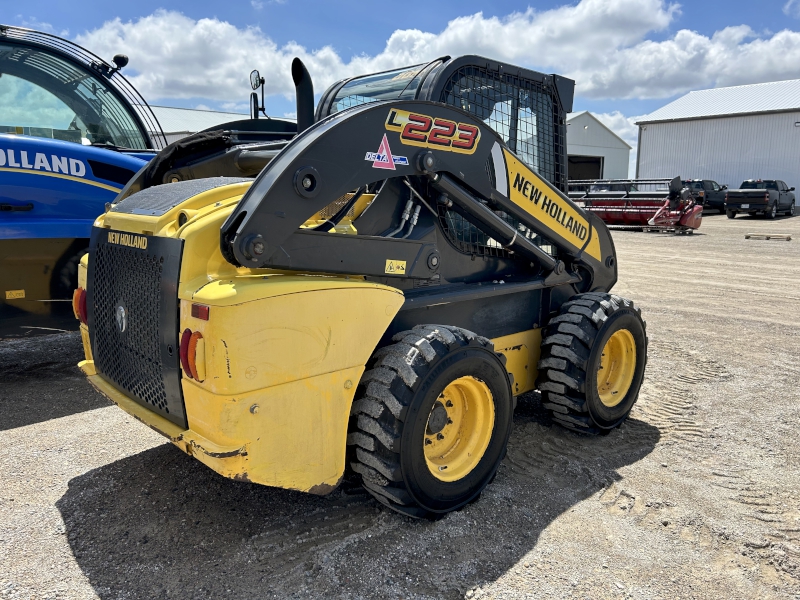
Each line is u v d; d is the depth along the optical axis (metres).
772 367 5.41
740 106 35.88
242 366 2.26
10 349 5.68
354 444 2.70
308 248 2.55
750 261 12.69
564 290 4.04
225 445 2.31
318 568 2.52
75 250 4.73
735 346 6.08
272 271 2.53
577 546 2.72
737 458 3.63
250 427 2.32
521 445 3.76
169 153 3.74
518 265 3.77
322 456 2.56
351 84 3.92
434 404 2.78
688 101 39.22
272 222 2.39
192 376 2.33
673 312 7.69
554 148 4.08
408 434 2.64
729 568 2.59
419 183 3.08
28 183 4.46
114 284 2.89
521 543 2.73
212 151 4.04
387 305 2.72
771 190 26.03
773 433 3.99
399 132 2.81
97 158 4.80
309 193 2.48
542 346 3.77
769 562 2.63
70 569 2.51
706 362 5.54
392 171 2.80
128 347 2.81
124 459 3.47
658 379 5.07
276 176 2.39
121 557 2.59
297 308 2.39
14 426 3.91
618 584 2.47
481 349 2.93
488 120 3.59
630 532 2.84
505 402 3.09
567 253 3.93
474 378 2.92
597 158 43.53
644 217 19.44
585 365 3.62
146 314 2.63
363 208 2.93
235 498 3.06
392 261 2.92
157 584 2.42
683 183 29.64
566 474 3.39
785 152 34.00
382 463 2.63
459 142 3.07
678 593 2.43
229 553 2.62
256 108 5.00
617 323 3.79
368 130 2.68
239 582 2.43
